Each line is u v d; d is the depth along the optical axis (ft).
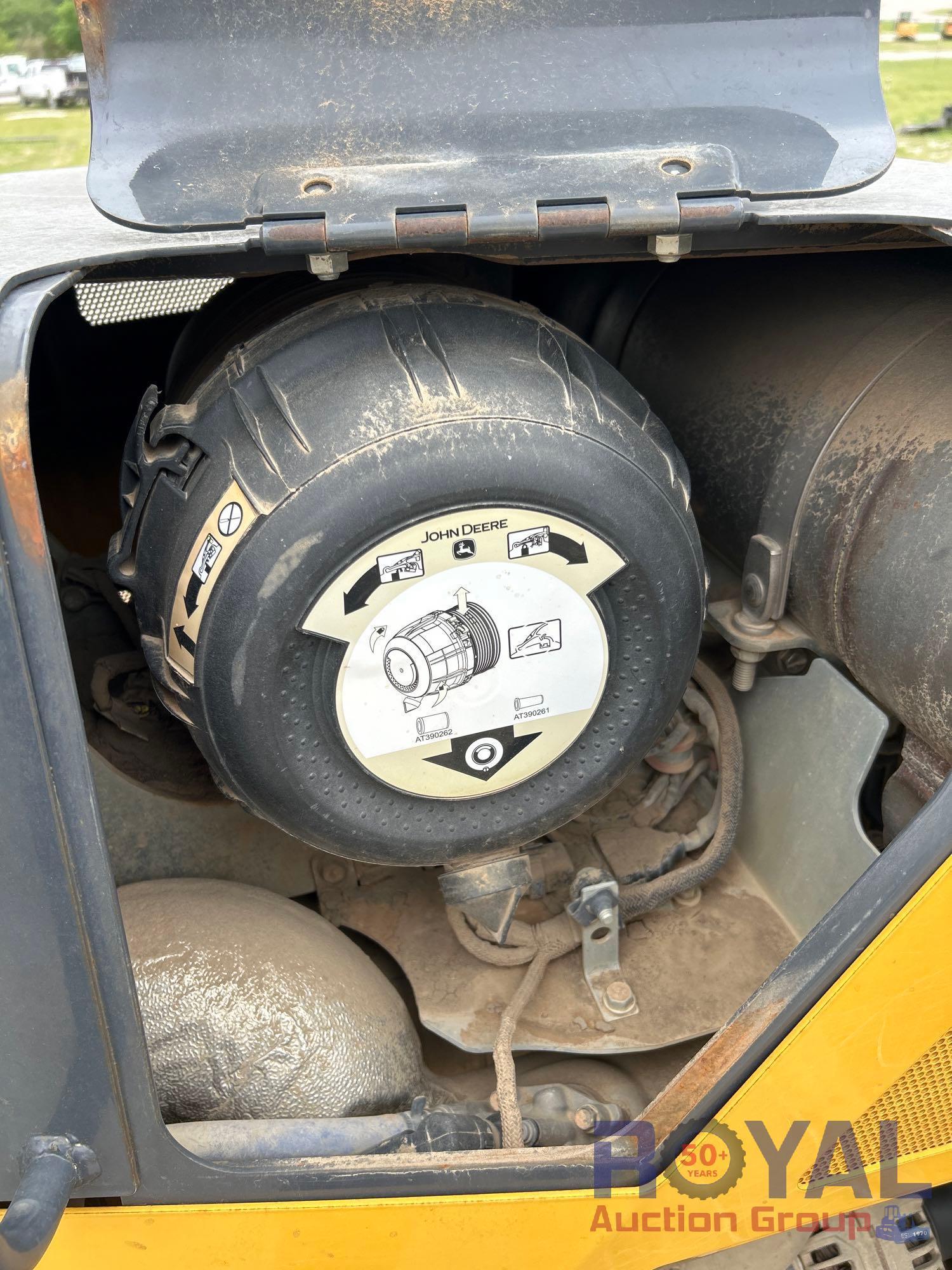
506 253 2.79
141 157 2.66
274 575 2.86
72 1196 2.90
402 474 2.84
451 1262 3.29
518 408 2.96
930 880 2.99
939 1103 3.40
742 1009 3.20
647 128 2.78
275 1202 3.10
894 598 3.45
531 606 3.12
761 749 4.45
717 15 2.82
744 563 4.14
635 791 4.72
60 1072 2.80
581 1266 3.36
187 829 4.41
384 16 2.70
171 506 3.12
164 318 5.81
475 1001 4.25
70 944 2.68
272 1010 3.64
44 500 5.56
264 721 3.03
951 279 3.83
